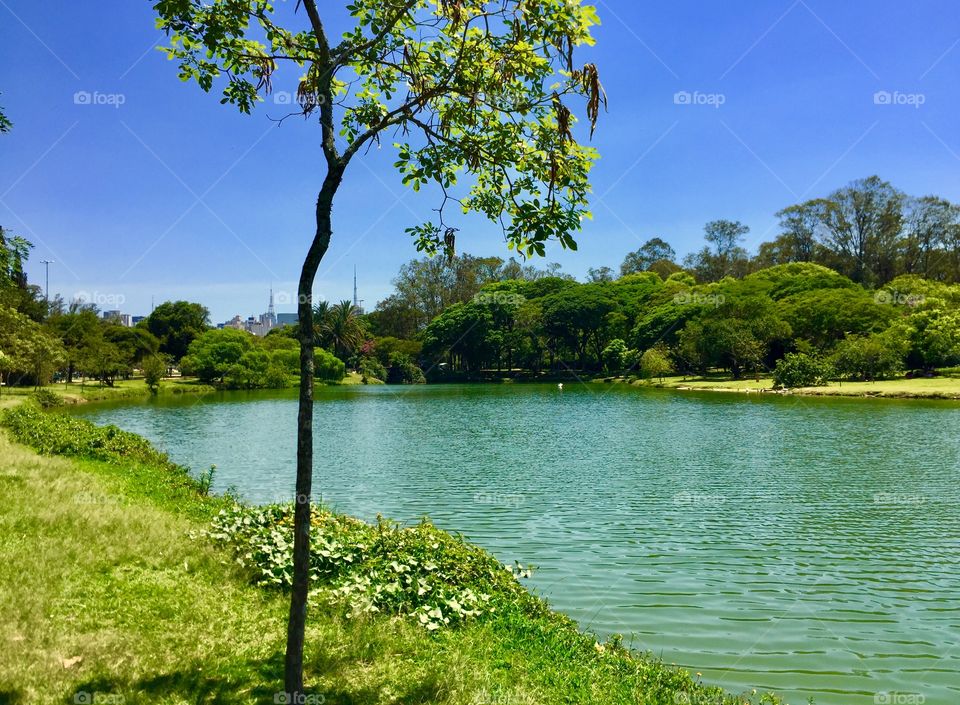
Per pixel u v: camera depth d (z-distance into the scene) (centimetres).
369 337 13388
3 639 602
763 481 2400
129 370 9425
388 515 1934
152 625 701
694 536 1686
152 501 1393
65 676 556
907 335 6794
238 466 2923
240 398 7869
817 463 2748
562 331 11519
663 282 12106
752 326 8169
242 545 1005
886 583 1335
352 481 2514
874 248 10244
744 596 1262
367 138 555
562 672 738
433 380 12319
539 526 1795
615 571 1410
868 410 4778
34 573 770
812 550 1565
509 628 868
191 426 4716
